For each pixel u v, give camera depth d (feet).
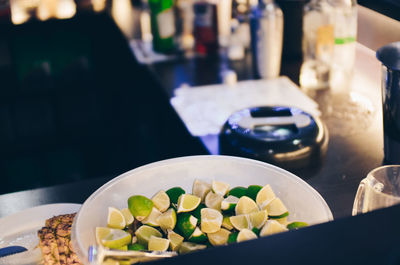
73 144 6.77
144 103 5.31
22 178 6.75
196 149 3.39
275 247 1.16
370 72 4.03
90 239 2.19
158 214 2.32
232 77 4.31
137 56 4.91
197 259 1.13
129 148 6.58
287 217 2.34
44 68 6.47
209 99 3.94
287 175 2.43
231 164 2.52
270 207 2.30
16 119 6.62
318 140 2.92
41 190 2.83
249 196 2.38
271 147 2.84
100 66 6.53
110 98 6.62
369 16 3.84
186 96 4.04
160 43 4.89
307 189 2.34
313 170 2.89
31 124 6.67
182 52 4.92
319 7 3.87
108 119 6.74
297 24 4.26
